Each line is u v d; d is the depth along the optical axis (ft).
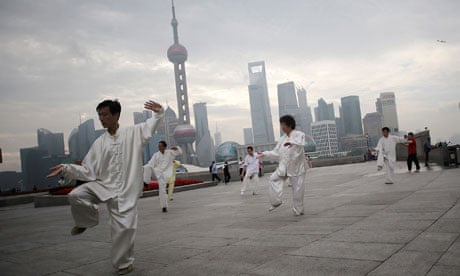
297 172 21.83
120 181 13.15
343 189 34.94
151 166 33.73
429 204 20.26
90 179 13.17
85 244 19.77
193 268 12.47
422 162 69.51
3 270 14.99
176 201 43.42
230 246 15.37
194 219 25.57
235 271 11.59
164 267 13.01
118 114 13.87
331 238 14.78
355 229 15.97
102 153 13.24
